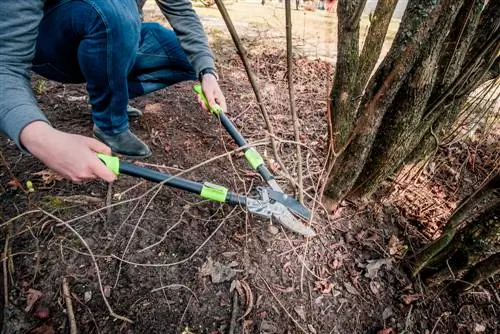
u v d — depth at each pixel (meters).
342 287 1.26
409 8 0.98
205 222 1.31
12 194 1.28
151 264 1.15
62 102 1.75
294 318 1.16
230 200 1.12
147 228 1.25
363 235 1.41
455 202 1.67
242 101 1.98
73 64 1.33
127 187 1.36
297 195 1.31
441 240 1.22
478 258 1.18
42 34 1.19
